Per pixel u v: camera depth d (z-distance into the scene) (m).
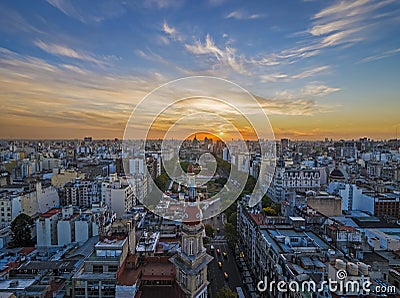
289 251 85.00
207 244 131.62
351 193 163.88
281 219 114.81
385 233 105.94
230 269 115.25
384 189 180.25
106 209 143.75
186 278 64.94
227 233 137.00
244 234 132.50
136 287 67.38
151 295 66.44
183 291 65.38
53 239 123.12
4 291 75.31
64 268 90.25
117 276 70.06
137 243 94.25
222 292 85.25
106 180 187.00
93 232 125.69
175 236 106.38
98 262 73.00
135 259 75.69
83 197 187.12
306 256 80.31
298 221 108.75
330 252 81.19
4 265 94.94
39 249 117.06
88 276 72.50
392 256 87.56
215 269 115.00
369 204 153.88
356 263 67.56
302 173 199.12
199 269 64.56
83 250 105.81
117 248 74.12
